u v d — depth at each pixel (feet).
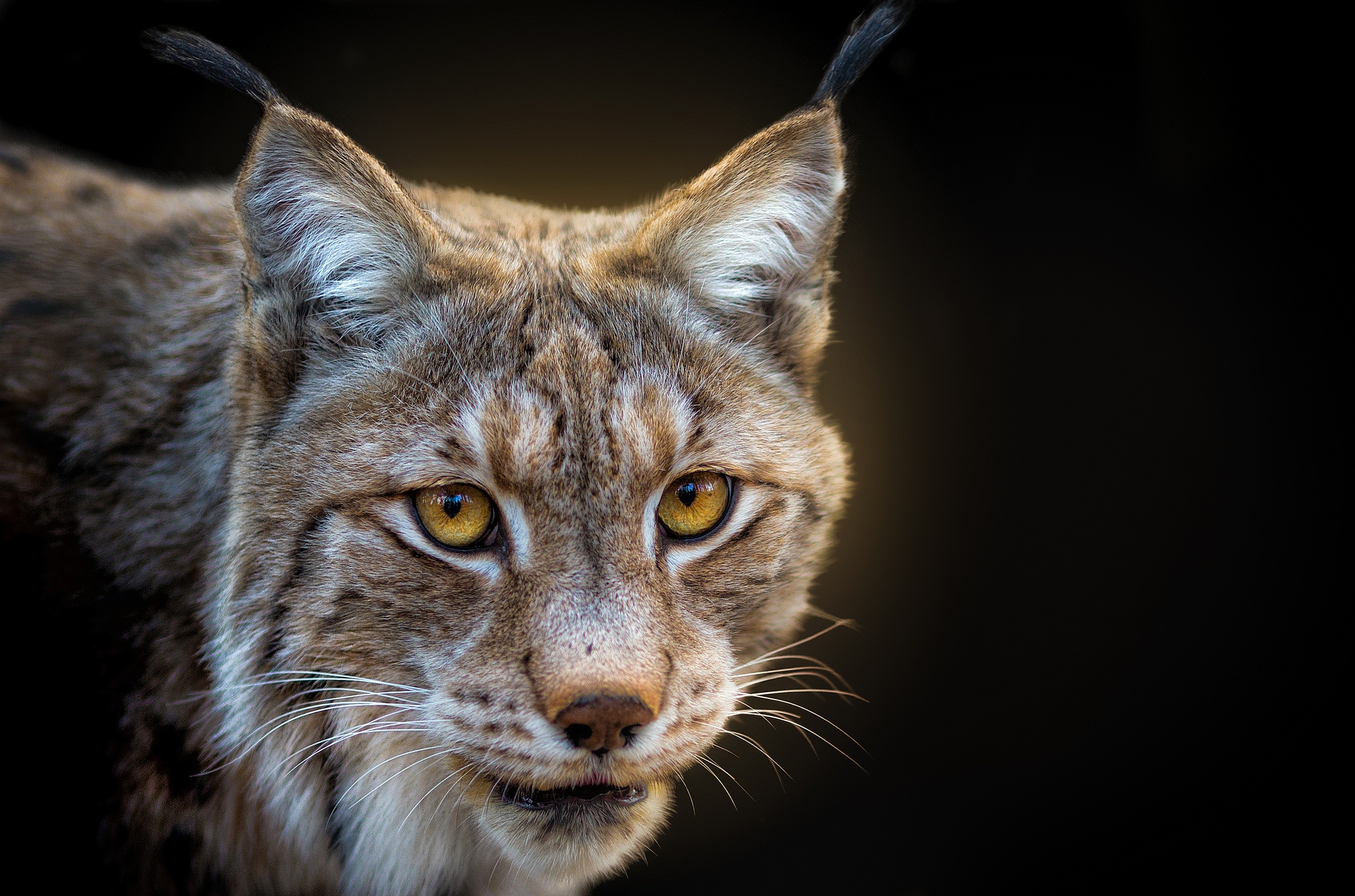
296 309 10.83
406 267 10.84
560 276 10.89
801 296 11.00
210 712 10.88
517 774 10.76
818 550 11.01
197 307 10.96
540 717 10.73
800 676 12.53
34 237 11.03
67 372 10.94
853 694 11.39
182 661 10.88
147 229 11.05
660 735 10.77
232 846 10.93
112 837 10.89
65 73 11.69
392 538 10.79
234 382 10.85
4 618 10.89
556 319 10.84
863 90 12.46
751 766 11.98
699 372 10.88
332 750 10.88
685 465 10.85
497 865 11.04
